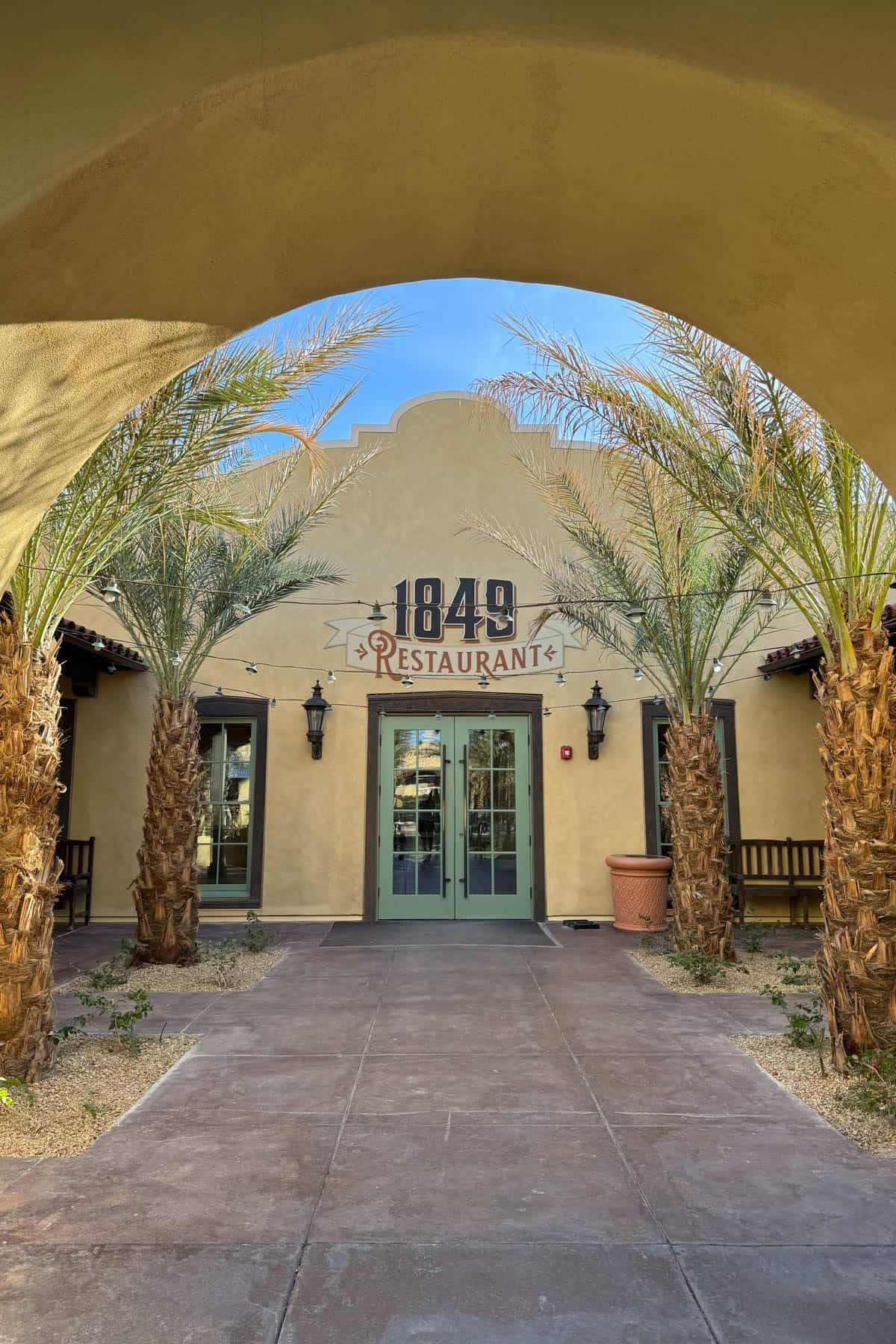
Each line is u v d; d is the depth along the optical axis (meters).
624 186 2.47
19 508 2.62
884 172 2.16
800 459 5.16
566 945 9.48
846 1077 4.98
